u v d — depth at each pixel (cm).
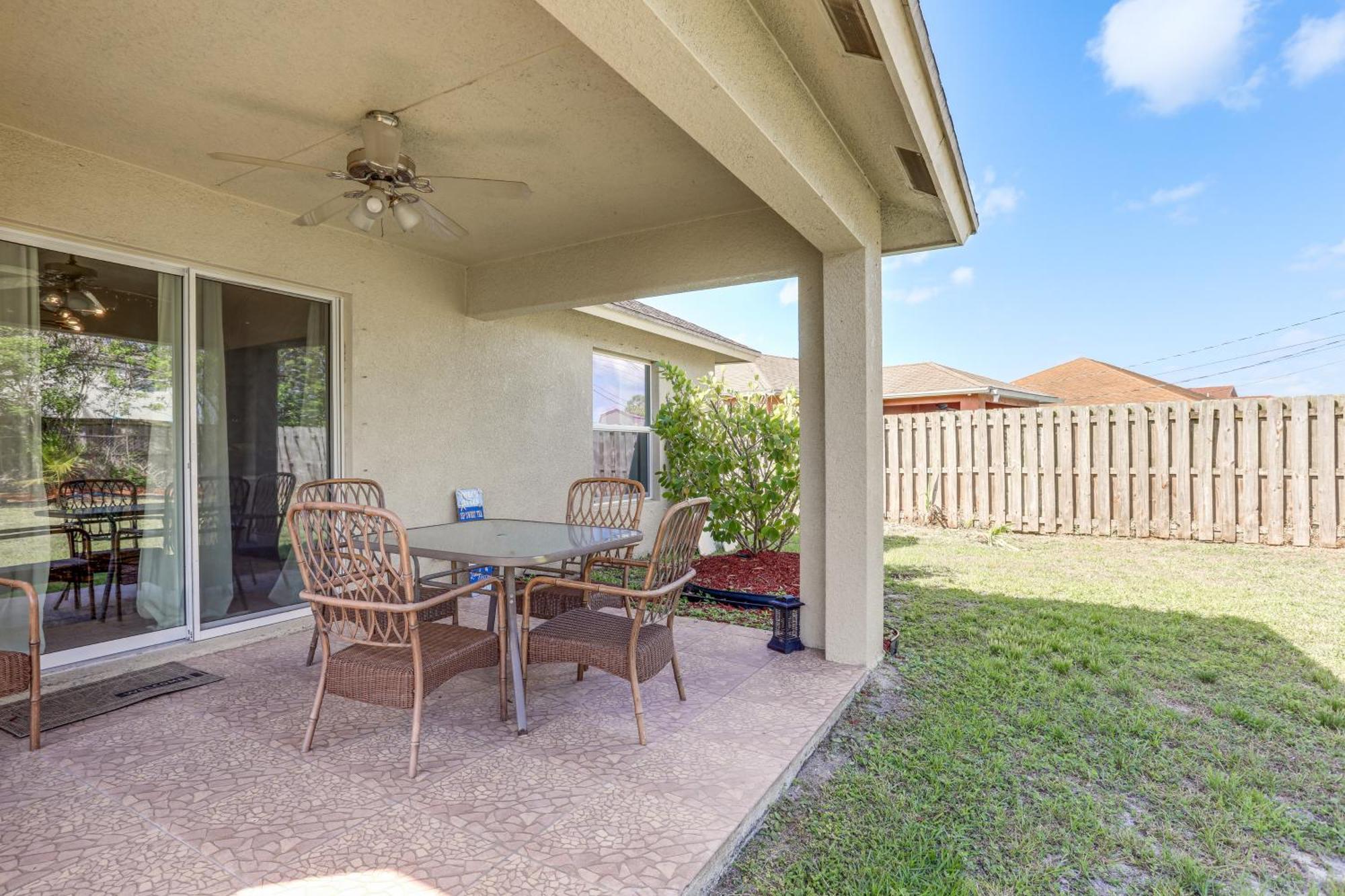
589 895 178
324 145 325
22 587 262
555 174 358
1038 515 857
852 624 369
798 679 346
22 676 254
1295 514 710
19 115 292
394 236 458
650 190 380
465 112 291
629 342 736
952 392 1263
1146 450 788
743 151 245
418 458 493
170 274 371
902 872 202
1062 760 270
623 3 166
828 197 297
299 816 215
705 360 887
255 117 296
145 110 289
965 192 347
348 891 179
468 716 297
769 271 408
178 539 376
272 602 419
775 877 201
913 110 261
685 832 207
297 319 431
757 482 622
